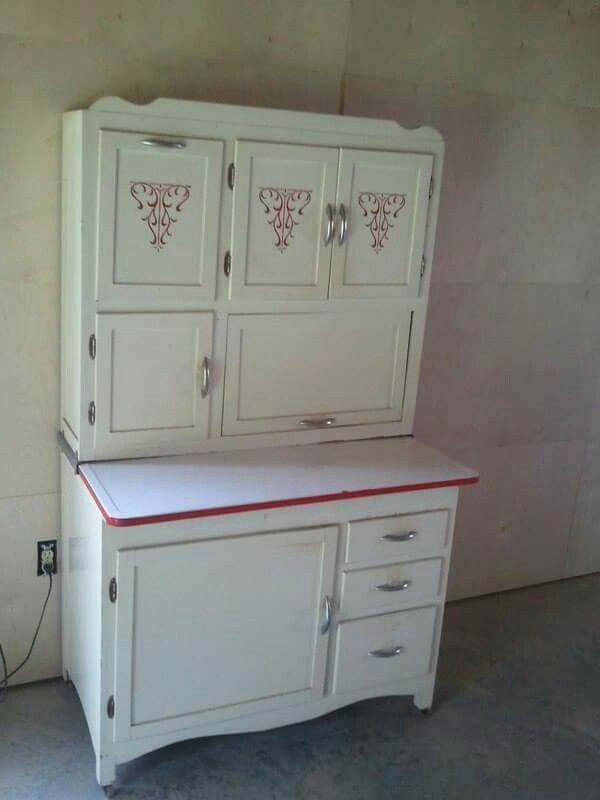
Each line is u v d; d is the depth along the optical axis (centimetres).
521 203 305
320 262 238
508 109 293
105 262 212
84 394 220
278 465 237
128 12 227
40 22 218
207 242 222
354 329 250
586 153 313
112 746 217
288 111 222
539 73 295
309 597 230
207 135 215
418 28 270
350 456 249
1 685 258
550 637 314
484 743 252
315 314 242
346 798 226
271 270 232
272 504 213
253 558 219
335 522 228
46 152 227
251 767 235
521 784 236
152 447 233
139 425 229
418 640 252
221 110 214
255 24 245
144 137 207
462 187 292
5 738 238
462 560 333
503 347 317
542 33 292
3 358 236
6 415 240
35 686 261
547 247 315
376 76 268
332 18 255
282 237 231
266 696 233
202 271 223
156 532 206
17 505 248
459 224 295
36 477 248
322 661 238
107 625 208
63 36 221
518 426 330
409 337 259
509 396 325
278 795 225
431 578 247
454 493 243
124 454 230
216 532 213
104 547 202
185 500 208
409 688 256
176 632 216
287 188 227
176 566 210
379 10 262
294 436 251
